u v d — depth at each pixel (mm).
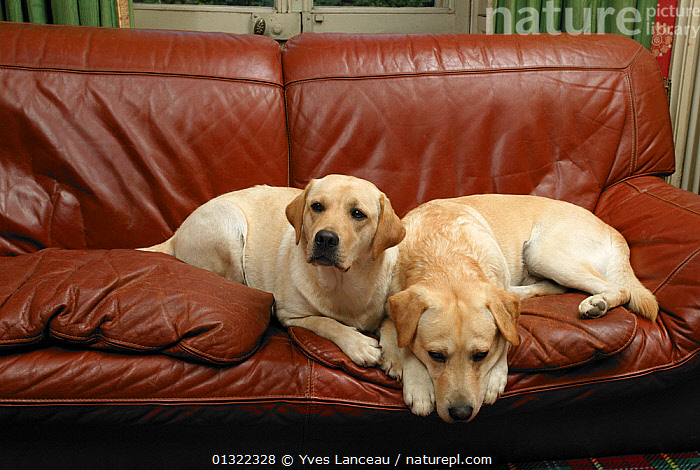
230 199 1890
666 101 2277
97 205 1955
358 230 1531
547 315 1598
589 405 1628
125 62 2002
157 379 1389
